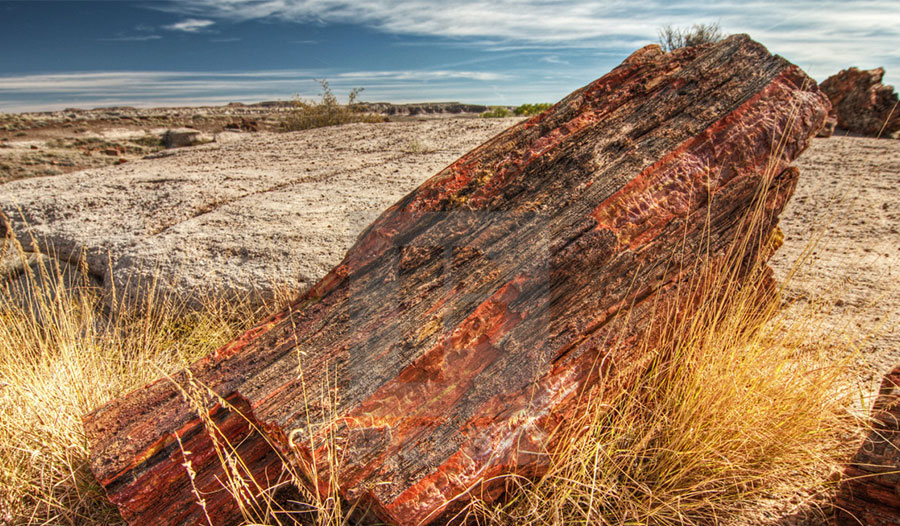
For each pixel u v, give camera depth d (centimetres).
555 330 213
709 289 244
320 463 191
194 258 448
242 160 795
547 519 206
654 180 224
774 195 245
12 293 456
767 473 218
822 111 241
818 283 400
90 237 496
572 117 242
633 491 218
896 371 231
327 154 803
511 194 226
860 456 200
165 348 384
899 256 445
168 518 209
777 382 245
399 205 234
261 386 214
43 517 236
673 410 235
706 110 232
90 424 223
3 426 262
